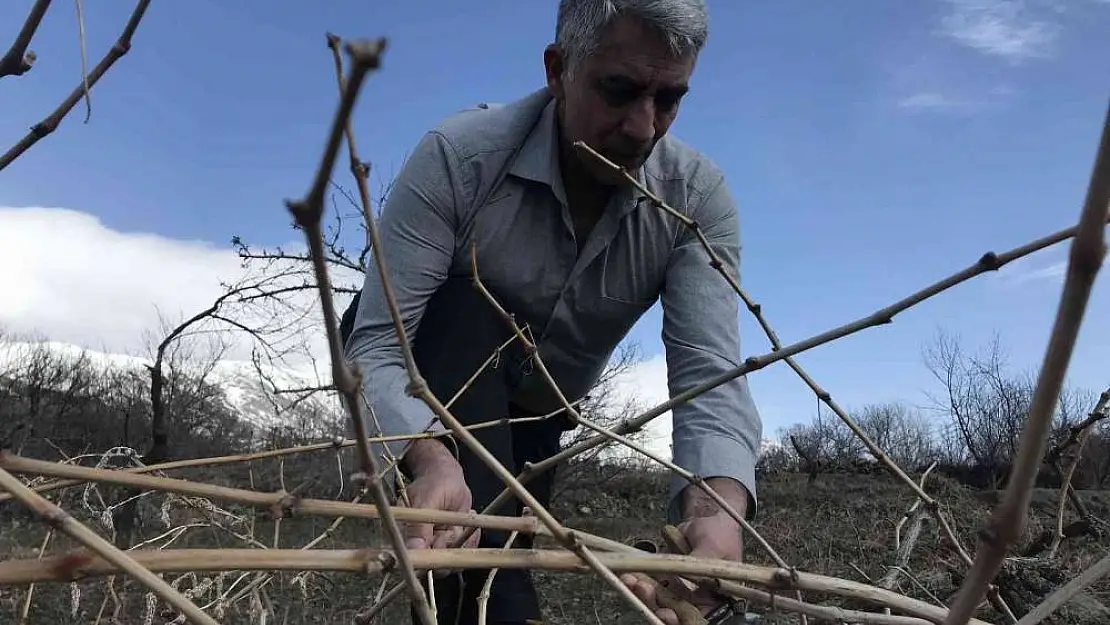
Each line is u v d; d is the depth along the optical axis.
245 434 10.48
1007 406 14.35
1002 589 3.13
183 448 10.75
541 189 1.88
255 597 1.51
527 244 1.92
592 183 1.92
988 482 13.93
